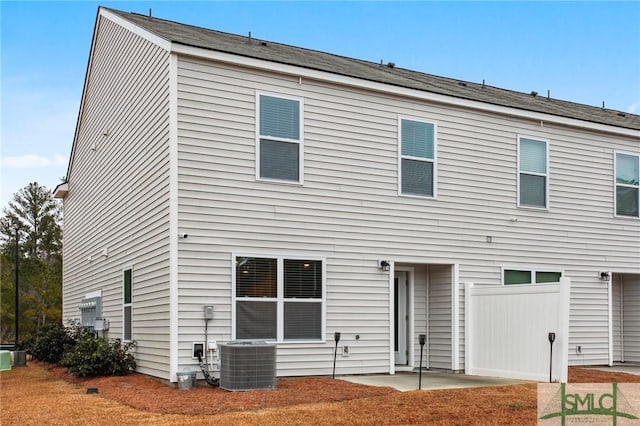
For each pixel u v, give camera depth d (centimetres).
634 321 1588
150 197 1166
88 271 1764
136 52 1298
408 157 1289
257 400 880
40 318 3791
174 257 1038
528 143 1446
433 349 1340
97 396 975
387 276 1242
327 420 752
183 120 1068
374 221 1237
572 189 1496
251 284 1103
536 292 1135
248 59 1117
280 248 1135
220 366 1012
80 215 1923
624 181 1580
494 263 1368
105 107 1589
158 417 778
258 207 1121
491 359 1216
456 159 1346
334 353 1171
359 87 1235
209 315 1051
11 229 4469
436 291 1347
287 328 1131
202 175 1074
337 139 1212
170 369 1025
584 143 1527
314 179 1181
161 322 1081
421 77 1641
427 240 1294
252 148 1124
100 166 1636
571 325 1456
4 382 1273
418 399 891
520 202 1420
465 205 1346
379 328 1226
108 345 1254
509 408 835
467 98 1352
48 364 1631
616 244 1550
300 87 1184
